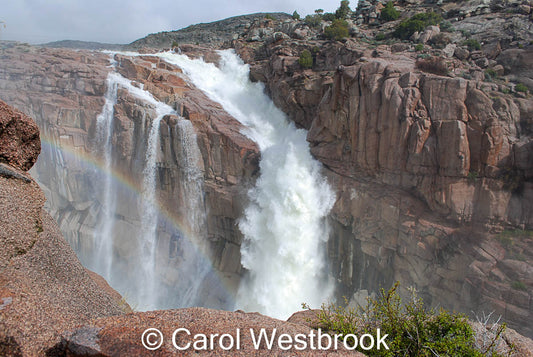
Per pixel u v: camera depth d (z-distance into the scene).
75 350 4.52
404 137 22.86
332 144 28.67
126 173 38.38
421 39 34.03
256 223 32.03
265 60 45.28
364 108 25.06
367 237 25.84
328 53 35.59
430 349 5.96
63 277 6.29
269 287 30.72
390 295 6.91
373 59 28.34
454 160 21.14
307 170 30.28
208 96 41.41
